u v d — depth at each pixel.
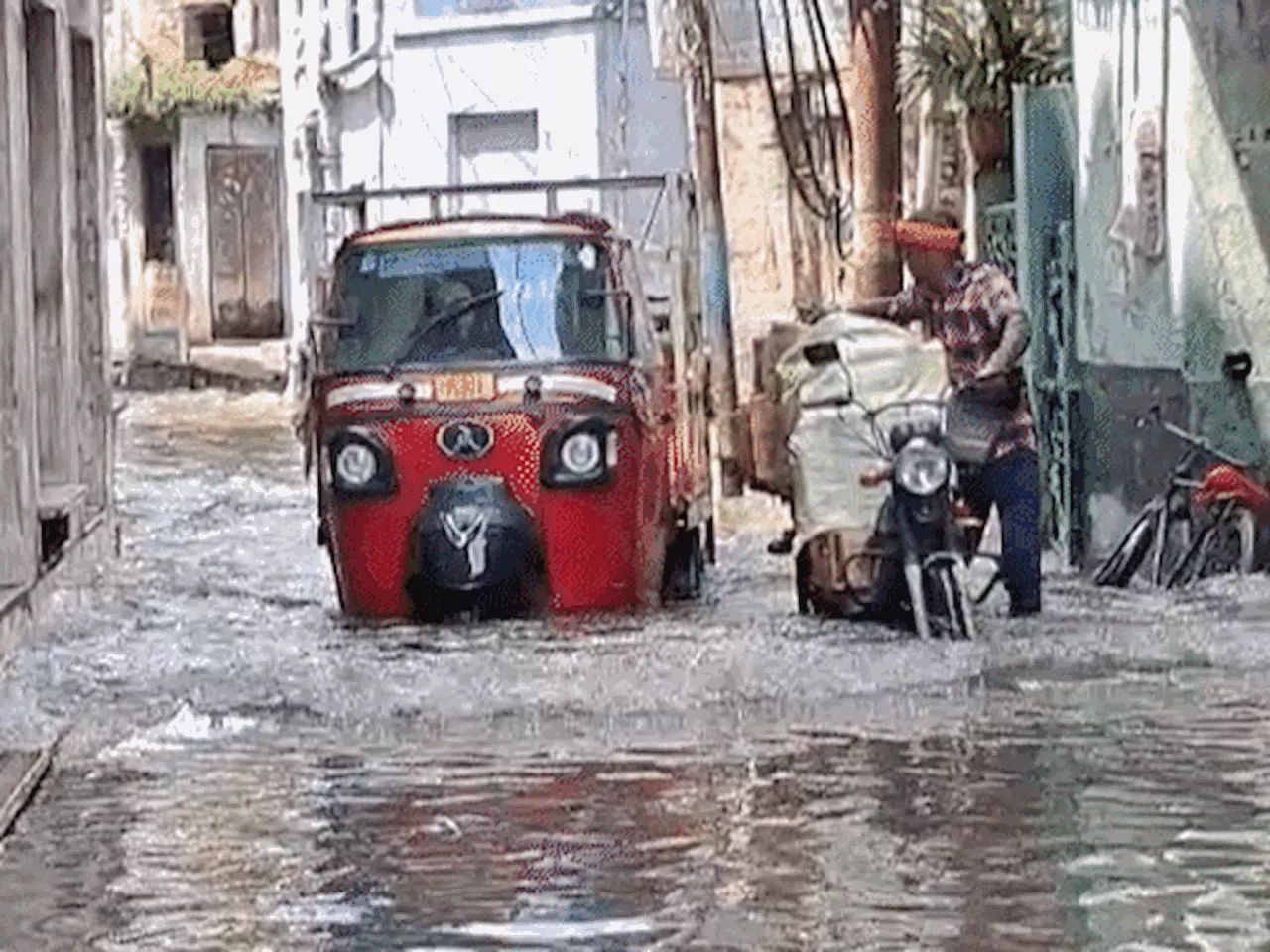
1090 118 25.92
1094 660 18.86
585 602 21.41
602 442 21.25
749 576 25.44
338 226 61.00
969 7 31.36
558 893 12.09
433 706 17.27
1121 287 24.95
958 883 12.16
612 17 51.47
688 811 13.84
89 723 16.94
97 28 28.77
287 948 11.25
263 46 79.25
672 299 23.52
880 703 17.17
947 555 19.89
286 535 31.27
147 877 12.59
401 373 21.52
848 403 20.52
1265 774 14.58
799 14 42.81
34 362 22.91
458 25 54.19
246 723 16.83
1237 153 23.22
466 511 21.09
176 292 77.50
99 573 25.95
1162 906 11.66
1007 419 20.86
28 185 22.77
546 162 52.88
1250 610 21.36
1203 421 23.48
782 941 11.20
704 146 35.22
